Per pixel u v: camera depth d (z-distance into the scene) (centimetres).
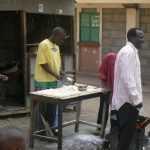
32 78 830
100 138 654
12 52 903
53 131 666
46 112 663
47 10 845
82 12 1616
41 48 650
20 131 184
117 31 1534
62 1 873
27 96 825
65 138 645
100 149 602
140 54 1485
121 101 527
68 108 871
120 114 530
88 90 631
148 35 1466
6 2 780
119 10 1518
